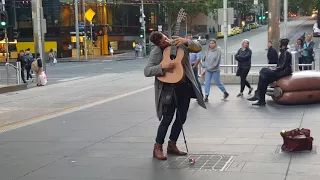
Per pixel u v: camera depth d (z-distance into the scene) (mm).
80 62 43281
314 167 5285
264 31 79688
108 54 55750
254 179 4957
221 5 68500
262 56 36188
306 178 4895
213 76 11820
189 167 5578
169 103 5875
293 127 7773
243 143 6715
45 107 12469
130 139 7398
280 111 9664
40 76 20109
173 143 6242
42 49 23219
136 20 60812
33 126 9109
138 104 11812
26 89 18594
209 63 11781
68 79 23625
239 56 12383
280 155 5910
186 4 64812
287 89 10328
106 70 30625
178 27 6703
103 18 54969
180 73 5828
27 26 53000
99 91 16453
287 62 10383
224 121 8695
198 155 6133
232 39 63562
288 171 5180
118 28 57531
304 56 16344
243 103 11141
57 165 5957
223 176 5129
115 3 55219
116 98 13453
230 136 7262
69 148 6922
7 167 5957
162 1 62719
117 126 8656
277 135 7172
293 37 55219
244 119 8844
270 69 10398
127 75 24953
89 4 53562
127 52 58250
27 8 52719
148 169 5578
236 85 15508
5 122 10000
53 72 30031
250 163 5602
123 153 6449
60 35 53125
